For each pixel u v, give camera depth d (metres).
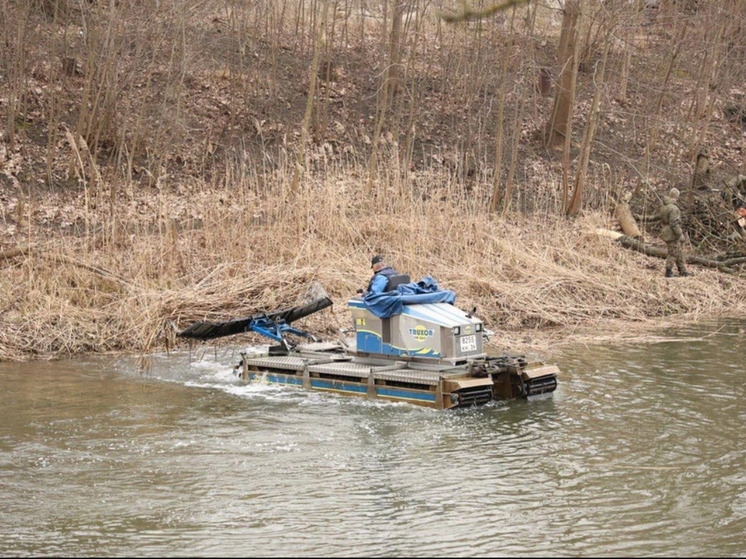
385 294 11.86
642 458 8.88
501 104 23.31
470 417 10.49
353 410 10.85
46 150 23.00
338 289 16.83
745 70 31.75
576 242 20.86
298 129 26.67
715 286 19.69
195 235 18.41
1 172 21.44
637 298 18.41
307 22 32.16
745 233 22.20
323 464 8.72
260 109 26.80
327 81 26.00
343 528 7.11
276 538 6.92
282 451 9.16
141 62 24.83
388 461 8.81
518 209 22.09
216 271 16.16
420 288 12.26
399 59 27.62
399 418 10.45
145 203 21.03
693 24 30.58
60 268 15.90
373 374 11.41
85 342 14.51
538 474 8.40
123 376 12.77
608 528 7.12
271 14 29.16
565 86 27.56
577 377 12.52
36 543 6.85
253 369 12.62
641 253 21.38
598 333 15.92
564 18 27.48
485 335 12.01
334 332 15.56
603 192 25.30
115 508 7.57
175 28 24.17
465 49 29.58
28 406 10.98
